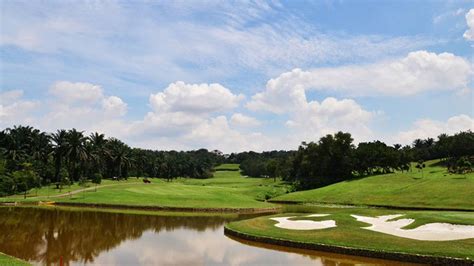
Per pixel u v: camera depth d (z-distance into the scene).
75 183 122.94
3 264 23.53
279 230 40.06
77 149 119.94
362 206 85.88
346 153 146.88
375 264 28.36
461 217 40.78
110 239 38.50
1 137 128.88
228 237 40.88
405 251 29.31
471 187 85.31
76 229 44.12
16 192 95.81
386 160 145.88
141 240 38.47
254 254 32.31
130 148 191.12
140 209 69.38
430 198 82.38
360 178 130.75
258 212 71.19
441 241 31.64
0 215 55.53
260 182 189.75
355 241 33.28
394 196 90.38
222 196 89.38
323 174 148.62
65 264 28.03
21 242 35.97
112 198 78.06
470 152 165.00
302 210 75.69
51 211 61.91
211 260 30.06
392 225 41.41
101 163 154.88
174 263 29.00
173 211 68.44
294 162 169.00
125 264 28.44
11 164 115.06
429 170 157.50
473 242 30.69
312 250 33.53
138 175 199.25
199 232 44.44
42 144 133.62
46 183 118.31
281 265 28.47
